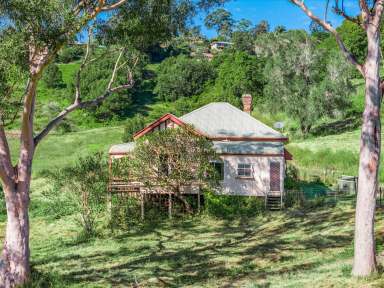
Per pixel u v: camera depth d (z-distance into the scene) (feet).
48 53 48.26
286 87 235.81
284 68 240.12
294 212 94.43
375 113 41.91
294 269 51.88
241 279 51.01
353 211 85.25
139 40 57.41
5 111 50.26
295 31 279.28
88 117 302.66
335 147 174.81
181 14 58.34
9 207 52.54
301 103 222.69
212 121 117.29
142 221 97.71
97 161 94.79
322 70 249.55
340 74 226.79
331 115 222.69
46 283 53.72
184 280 54.03
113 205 97.81
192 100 333.83
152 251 72.90
